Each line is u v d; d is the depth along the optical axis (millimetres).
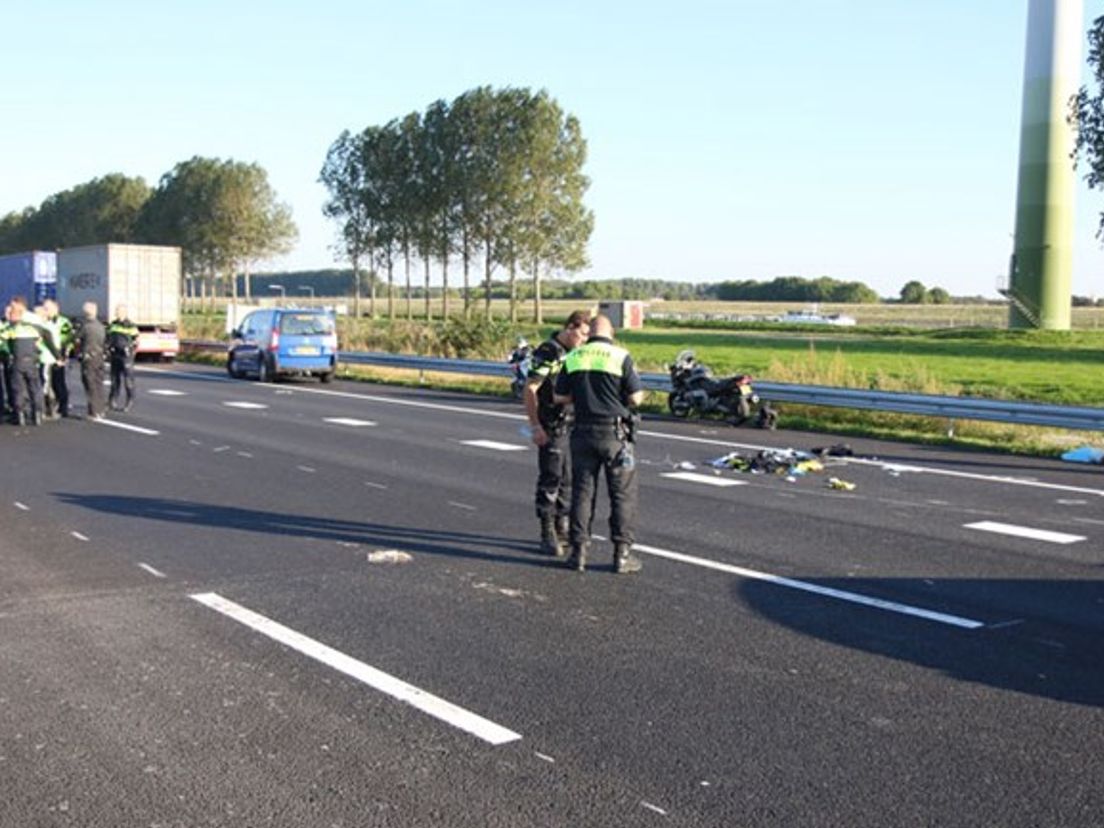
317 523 9852
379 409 21156
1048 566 8594
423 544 9047
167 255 37375
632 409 8234
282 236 96250
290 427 17672
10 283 42938
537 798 4367
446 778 4547
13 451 14430
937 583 8000
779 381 22047
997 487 12617
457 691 5590
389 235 81062
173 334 37594
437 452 14805
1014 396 24406
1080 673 6012
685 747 4902
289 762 4695
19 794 4371
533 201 73312
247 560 8406
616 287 193000
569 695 5547
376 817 4188
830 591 7715
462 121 74438
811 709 5398
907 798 4410
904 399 17875
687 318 92625
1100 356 41062
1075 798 4430
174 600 7227
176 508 10500
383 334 35906
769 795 4422
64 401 18750
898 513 10828
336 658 6078
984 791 4484
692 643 6453
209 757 4742
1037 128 61625
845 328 67812
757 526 10055
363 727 5094
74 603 7129
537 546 9023
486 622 6824
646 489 12133
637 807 4297
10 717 5176
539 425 8688
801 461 13984
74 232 121562
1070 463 14828
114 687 5586
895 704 5488
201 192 94125
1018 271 63094
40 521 9812
